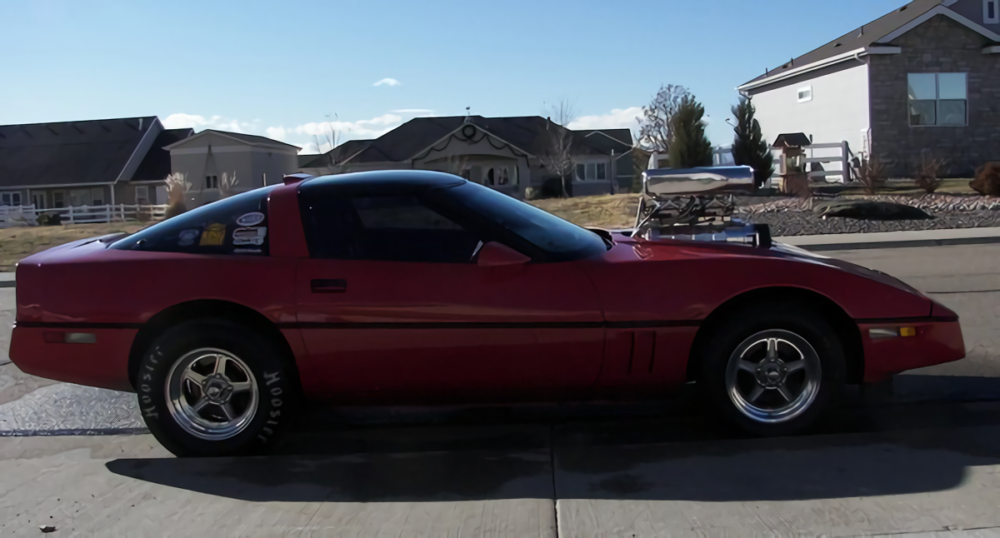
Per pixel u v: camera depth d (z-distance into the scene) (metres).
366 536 3.20
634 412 4.71
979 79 23.41
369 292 4.00
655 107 35.34
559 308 3.96
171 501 3.59
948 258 11.42
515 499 3.49
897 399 4.74
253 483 3.77
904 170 23.47
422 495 3.57
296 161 47.09
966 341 6.09
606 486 3.59
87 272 4.15
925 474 3.59
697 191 5.48
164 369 4.04
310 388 4.12
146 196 46.31
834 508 3.29
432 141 43.12
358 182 4.35
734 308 4.02
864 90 23.50
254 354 4.03
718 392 4.02
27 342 4.14
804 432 4.08
